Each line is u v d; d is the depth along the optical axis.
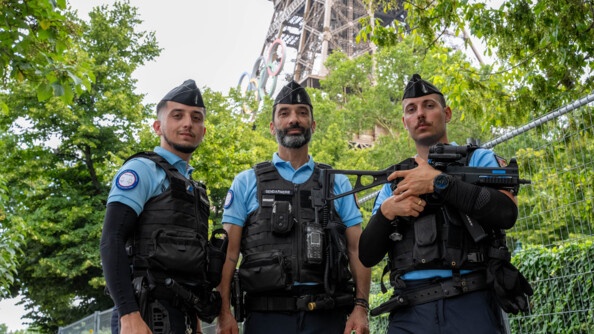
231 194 3.73
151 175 3.14
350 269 3.79
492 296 2.87
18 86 21.94
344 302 3.53
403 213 2.92
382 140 32.91
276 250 3.49
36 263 24.12
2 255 9.04
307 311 3.43
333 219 3.63
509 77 8.45
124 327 2.79
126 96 24.14
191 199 3.20
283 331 3.42
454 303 2.84
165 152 3.39
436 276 2.91
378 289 6.93
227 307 3.59
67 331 16.58
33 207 23.78
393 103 38.97
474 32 7.78
